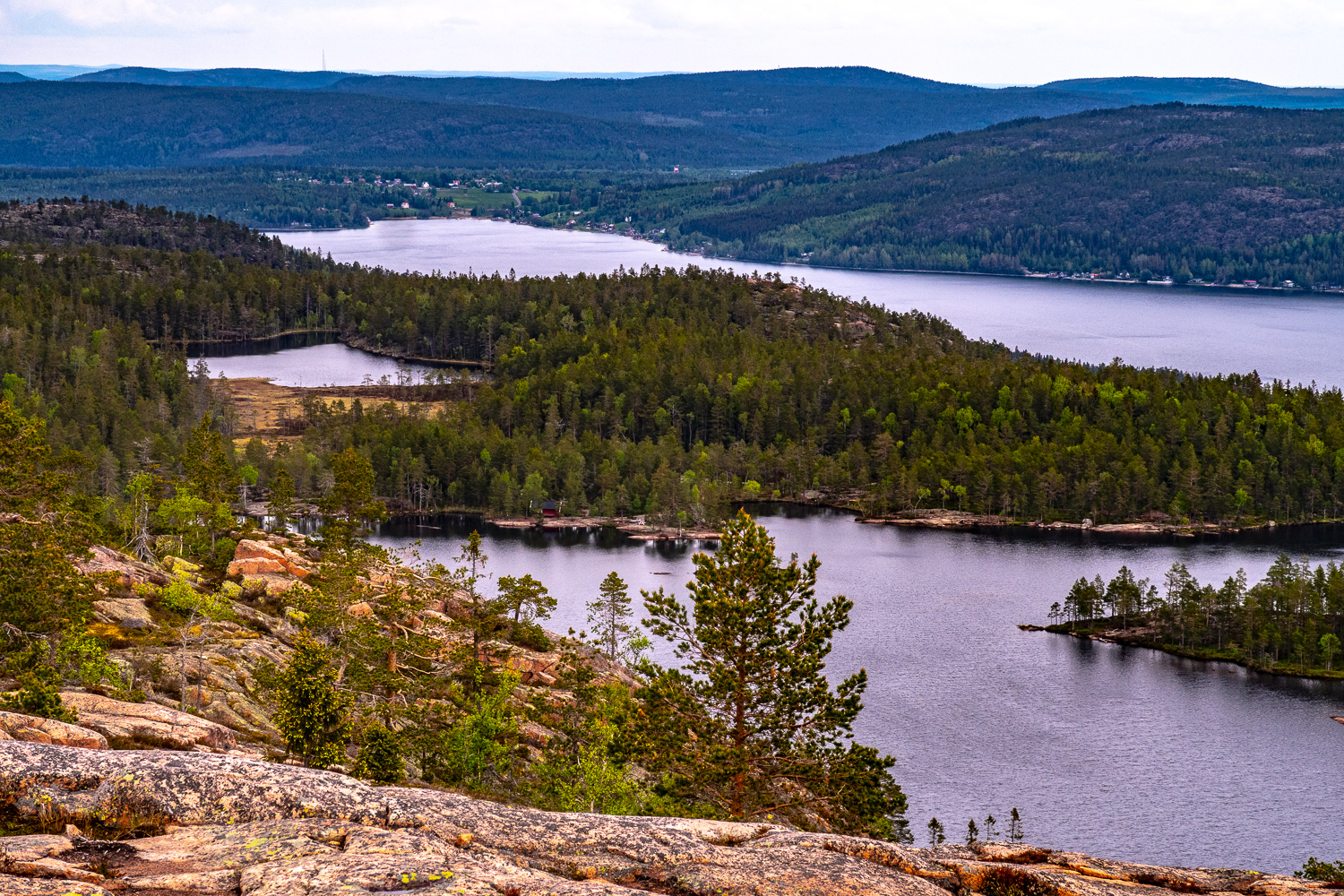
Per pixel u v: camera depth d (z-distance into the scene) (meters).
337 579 103.94
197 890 20.09
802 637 51.56
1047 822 115.81
